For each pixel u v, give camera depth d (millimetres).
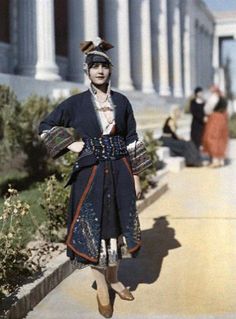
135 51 28141
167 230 7125
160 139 14656
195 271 5418
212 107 14398
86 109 4230
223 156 14445
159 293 4820
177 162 13500
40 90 13086
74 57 20156
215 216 7984
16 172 10039
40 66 15844
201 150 16766
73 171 4266
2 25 16438
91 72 4215
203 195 9922
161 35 32000
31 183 9602
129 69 25062
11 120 9102
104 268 4289
